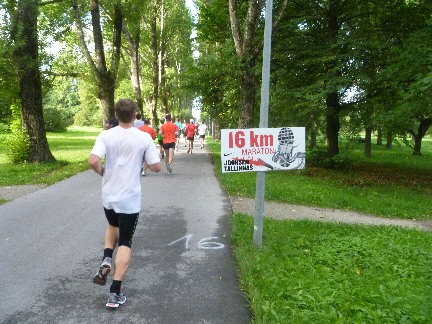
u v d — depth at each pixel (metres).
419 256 5.73
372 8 17.59
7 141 15.27
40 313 3.63
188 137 22.66
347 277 4.68
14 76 14.66
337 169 18.89
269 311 3.57
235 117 18.56
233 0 14.63
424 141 66.06
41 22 15.14
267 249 5.43
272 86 18.31
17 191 9.57
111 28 21.06
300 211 9.13
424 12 16.50
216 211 7.88
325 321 3.46
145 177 12.47
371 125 17.42
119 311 3.71
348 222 8.40
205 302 3.92
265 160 5.28
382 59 16.77
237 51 14.85
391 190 13.77
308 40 18.45
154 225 6.73
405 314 3.72
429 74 11.85
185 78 20.28
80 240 5.73
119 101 3.86
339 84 15.90
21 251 5.22
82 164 15.31
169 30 35.78
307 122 17.77
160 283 4.36
